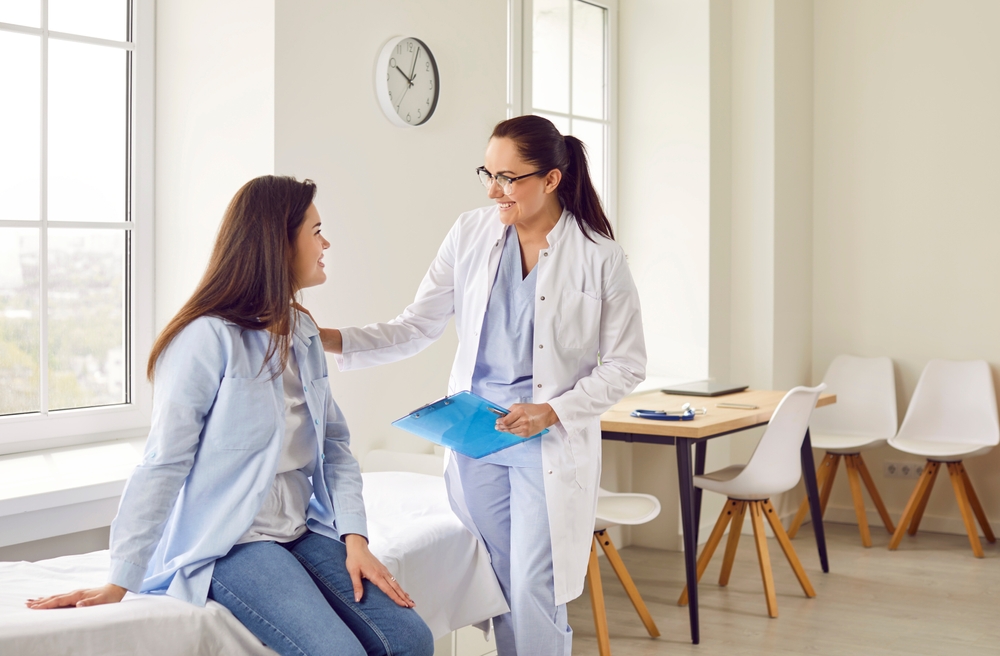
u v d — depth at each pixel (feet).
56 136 8.30
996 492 14.49
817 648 9.75
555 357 6.61
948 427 14.67
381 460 9.29
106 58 8.64
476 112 10.84
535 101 13.34
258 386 5.22
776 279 14.83
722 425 10.17
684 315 14.52
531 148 6.29
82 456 7.98
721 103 14.62
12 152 8.00
